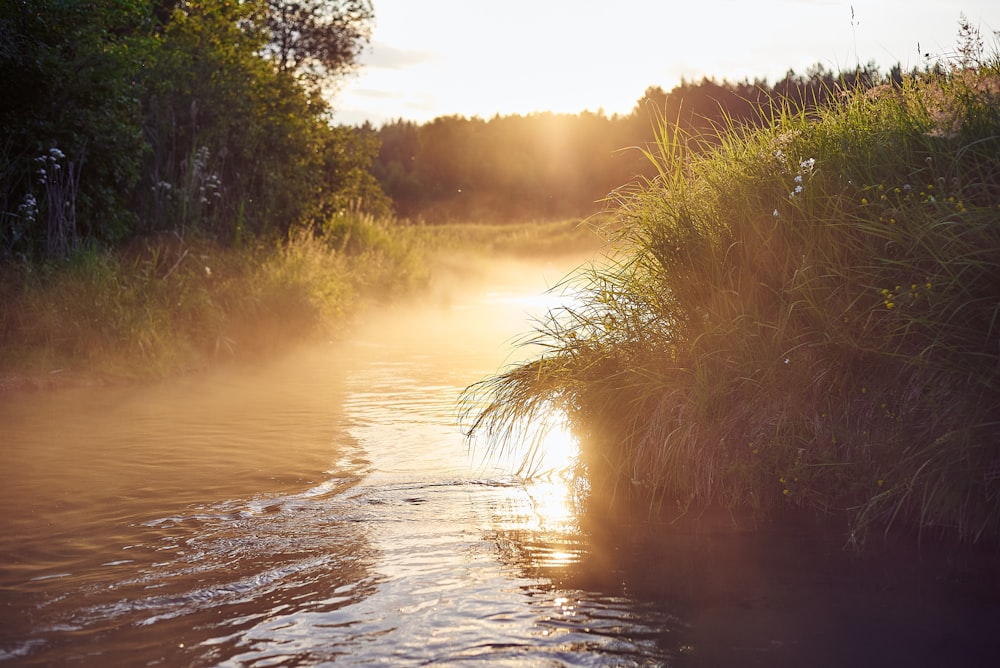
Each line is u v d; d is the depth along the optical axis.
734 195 5.38
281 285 13.23
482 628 3.20
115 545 4.19
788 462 4.57
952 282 4.19
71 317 10.16
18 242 11.45
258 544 4.21
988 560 3.76
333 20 27.50
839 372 4.63
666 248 5.36
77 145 12.55
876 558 3.82
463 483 5.36
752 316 4.98
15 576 3.78
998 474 3.98
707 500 4.73
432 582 3.68
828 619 3.20
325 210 22.27
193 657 2.99
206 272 12.71
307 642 3.10
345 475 5.55
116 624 3.27
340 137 23.20
